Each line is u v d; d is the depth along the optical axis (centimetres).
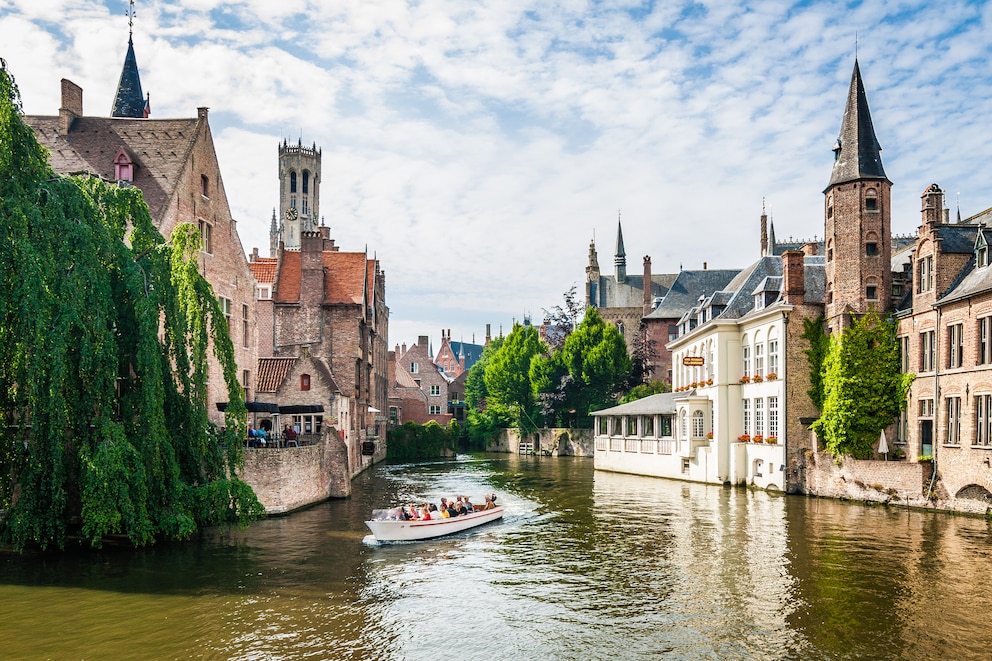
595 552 2367
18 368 2038
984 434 2783
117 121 3519
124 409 2242
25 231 2012
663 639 1556
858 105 3544
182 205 3322
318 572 2086
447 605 1794
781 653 1471
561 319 8988
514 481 4588
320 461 3503
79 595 1823
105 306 2128
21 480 2056
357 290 5247
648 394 6956
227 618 1670
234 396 2489
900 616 1673
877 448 3381
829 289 3578
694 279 8694
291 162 12181
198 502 2295
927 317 3155
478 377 10400
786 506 3238
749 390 3997
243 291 3991
